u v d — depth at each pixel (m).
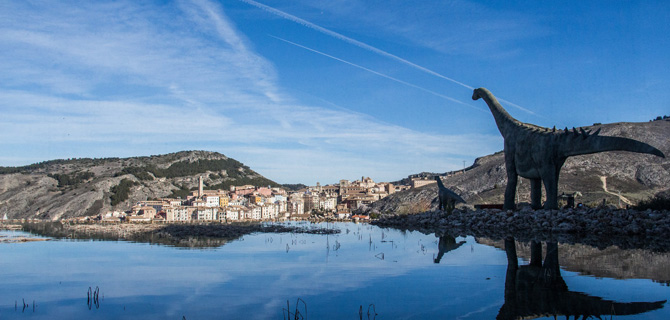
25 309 15.37
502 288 16.89
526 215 46.75
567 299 15.02
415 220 64.94
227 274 21.19
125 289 18.20
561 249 27.86
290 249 31.91
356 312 14.02
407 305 14.70
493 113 57.66
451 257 25.45
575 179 135.50
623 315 13.16
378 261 24.61
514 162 52.25
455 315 13.48
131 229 63.34
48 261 27.86
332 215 144.38
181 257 28.16
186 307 15.09
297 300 15.70
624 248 27.94
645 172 134.12
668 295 15.37
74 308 15.37
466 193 156.88
